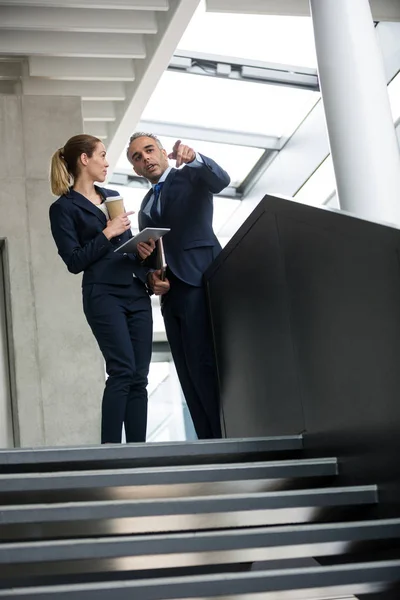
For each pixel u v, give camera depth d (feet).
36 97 25.72
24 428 23.22
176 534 9.84
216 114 38.88
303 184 39.91
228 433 16.24
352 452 11.53
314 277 12.40
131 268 15.15
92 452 11.59
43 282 24.26
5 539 10.16
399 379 10.27
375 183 16.93
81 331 24.06
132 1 25.29
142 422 15.11
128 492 11.07
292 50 35.35
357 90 17.48
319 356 12.42
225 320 15.81
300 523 11.03
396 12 29.14
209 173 16.10
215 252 16.74
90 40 27.63
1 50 27.02
